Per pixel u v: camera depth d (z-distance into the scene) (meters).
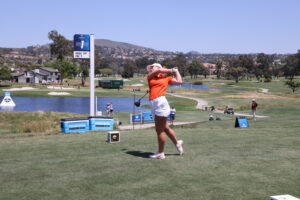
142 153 6.63
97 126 13.98
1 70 133.62
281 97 90.25
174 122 35.03
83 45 18.95
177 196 4.01
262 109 50.00
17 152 6.83
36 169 5.32
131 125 29.45
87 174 4.98
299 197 4.00
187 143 8.05
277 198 2.99
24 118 26.86
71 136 9.85
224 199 3.92
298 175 4.98
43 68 164.12
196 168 5.36
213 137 9.30
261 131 11.37
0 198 3.95
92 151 6.88
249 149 7.12
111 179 4.71
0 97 80.00
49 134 11.11
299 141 8.45
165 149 7.12
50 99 79.06
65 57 166.88
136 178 4.77
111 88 130.75
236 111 51.25
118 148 7.26
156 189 4.27
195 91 119.75
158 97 5.80
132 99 84.12
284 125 19.92
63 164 5.66
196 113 48.06
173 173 5.04
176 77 5.83
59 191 4.20
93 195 4.04
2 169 5.34
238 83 193.38
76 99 80.12
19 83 147.75
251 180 4.70
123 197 3.96
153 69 5.83
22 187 4.37
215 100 80.12
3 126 23.91
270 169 5.33
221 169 5.30
